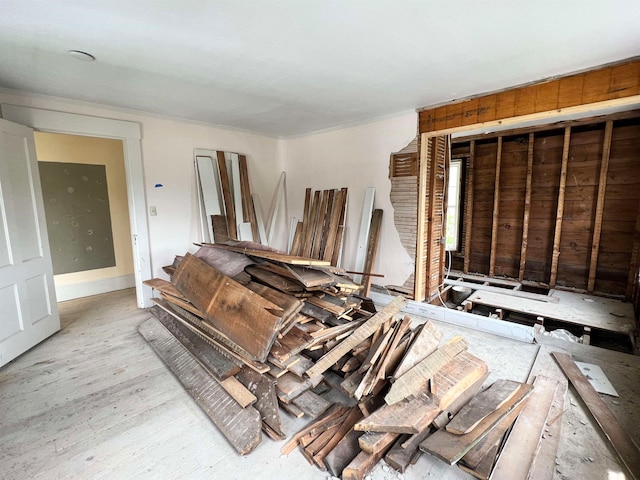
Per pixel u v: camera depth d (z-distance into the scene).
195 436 1.76
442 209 3.78
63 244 3.97
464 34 1.81
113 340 2.93
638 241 3.43
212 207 4.02
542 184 4.21
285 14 1.60
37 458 1.61
